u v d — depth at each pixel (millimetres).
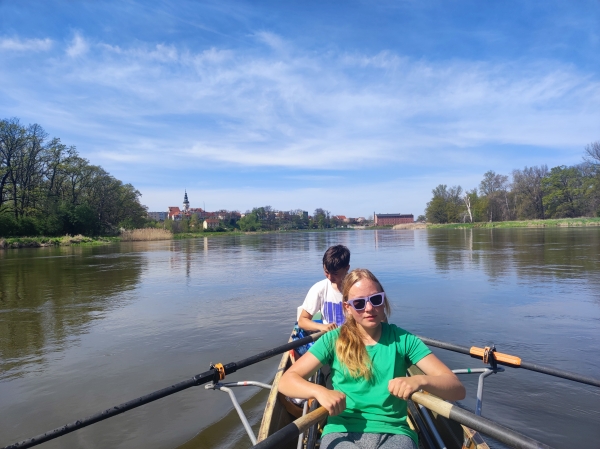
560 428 3723
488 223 70562
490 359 3559
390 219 170125
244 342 6551
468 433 2650
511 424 3801
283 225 128500
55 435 2678
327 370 4020
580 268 13477
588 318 7316
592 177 63531
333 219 150750
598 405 4148
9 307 9484
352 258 19062
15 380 5160
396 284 11320
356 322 2477
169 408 4355
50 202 50031
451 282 11406
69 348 6406
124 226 63906
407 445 2213
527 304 8469
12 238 41500
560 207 68062
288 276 13969
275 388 3461
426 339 3928
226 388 3535
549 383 4695
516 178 76812
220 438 3754
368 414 2357
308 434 2914
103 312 8875
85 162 58844
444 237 40125
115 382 5066
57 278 14430
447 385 2217
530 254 18516
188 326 7590
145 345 6492
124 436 3799
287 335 6895
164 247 35875
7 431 3955
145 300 10148
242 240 51156
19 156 48719
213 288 11750
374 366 2365
